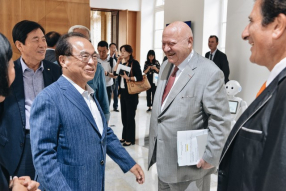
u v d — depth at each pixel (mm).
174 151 1861
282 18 818
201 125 1873
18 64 2000
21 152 1946
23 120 1951
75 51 1433
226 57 5402
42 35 2004
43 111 1357
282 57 878
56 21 5316
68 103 1410
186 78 1831
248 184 875
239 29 5195
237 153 946
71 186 1386
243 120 942
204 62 1853
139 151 4465
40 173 1314
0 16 4961
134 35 11086
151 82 7645
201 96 1802
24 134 1958
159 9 10570
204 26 7578
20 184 1111
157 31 10836
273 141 766
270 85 880
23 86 1985
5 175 1052
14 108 1932
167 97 1909
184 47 1821
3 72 954
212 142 1777
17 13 5051
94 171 1451
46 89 1419
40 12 5191
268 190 742
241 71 5191
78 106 1423
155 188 3211
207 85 1780
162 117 1894
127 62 4559
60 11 5328
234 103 3607
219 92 1796
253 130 889
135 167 1722
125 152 1736
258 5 874
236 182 936
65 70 1478
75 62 1438
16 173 1968
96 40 14812
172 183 1947
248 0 4980
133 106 4676
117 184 3305
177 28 1812
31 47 1951
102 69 2502
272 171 742
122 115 4832
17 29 1948
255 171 858
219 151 1770
